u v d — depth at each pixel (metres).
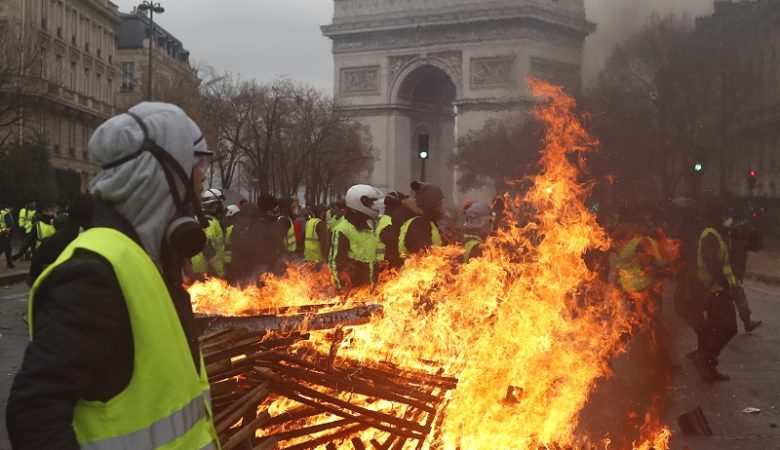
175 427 2.72
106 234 2.76
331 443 4.85
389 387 5.06
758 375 11.86
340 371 4.94
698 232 12.55
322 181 84.19
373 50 107.44
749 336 15.89
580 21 74.75
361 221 10.92
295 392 4.76
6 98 51.62
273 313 5.95
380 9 106.50
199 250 2.93
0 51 48.72
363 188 10.84
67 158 69.25
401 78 106.25
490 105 97.56
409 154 109.62
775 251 46.91
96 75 77.38
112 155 2.88
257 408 4.51
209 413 3.02
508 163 84.56
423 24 101.69
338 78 109.50
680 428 8.53
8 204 49.53
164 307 2.76
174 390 2.73
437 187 10.16
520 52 93.31
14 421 2.48
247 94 67.44
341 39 109.44
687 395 10.25
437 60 102.75
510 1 94.75
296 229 18.05
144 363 2.67
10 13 58.81
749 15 37.97
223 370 4.27
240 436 4.00
